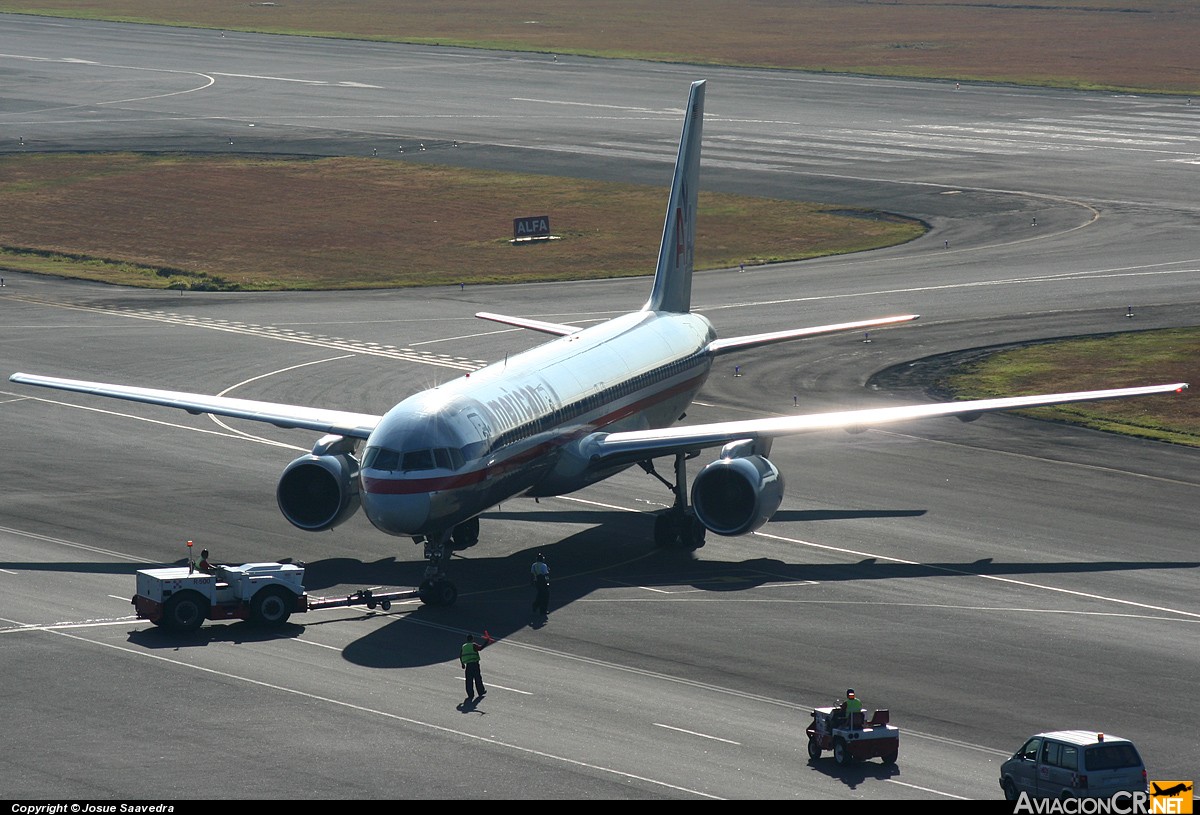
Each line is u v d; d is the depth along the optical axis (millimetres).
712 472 190125
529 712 146750
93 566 195000
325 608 180125
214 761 133375
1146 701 151750
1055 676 158875
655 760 135250
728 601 183875
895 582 192000
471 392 186000
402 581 190875
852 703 135250
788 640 169875
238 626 174250
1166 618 178750
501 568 198125
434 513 173375
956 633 172750
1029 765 126312
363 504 177000
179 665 159500
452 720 144375
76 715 144500
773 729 143500
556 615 178500
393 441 174750
